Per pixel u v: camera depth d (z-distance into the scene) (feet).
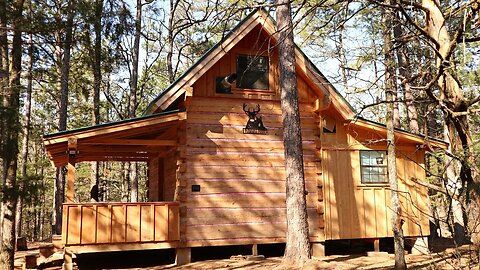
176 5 74.49
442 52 12.88
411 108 45.57
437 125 49.75
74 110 87.10
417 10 15.83
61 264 40.45
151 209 37.04
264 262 36.27
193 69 38.65
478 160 12.10
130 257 41.83
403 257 31.32
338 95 41.65
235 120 41.06
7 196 34.86
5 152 34.32
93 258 41.42
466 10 11.90
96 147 41.70
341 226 41.98
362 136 43.80
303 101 43.32
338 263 35.32
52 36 39.96
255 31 42.42
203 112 40.27
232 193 39.75
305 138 42.93
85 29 44.06
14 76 37.06
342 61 25.29
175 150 41.04
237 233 39.22
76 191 117.08
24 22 36.52
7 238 35.14
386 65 21.18
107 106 85.97
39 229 127.75
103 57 56.54
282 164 41.63
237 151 40.60
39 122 91.71
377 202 43.27
